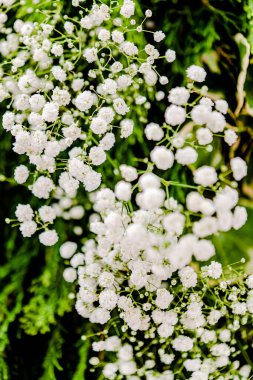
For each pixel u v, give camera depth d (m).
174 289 0.29
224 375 0.30
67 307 0.29
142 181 0.26
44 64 0.29
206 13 0.31
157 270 0.27
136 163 0.30
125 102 0.29
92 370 0.29
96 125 0.27
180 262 0.26
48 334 0.30
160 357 0.30
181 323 0.29
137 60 0.29
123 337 0.28
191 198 0.27
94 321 0.28
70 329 0.30
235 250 0.30
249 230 0.30
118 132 0.30
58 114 0.29
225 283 0.28
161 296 0.27
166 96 0.30
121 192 0.26
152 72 0.28
